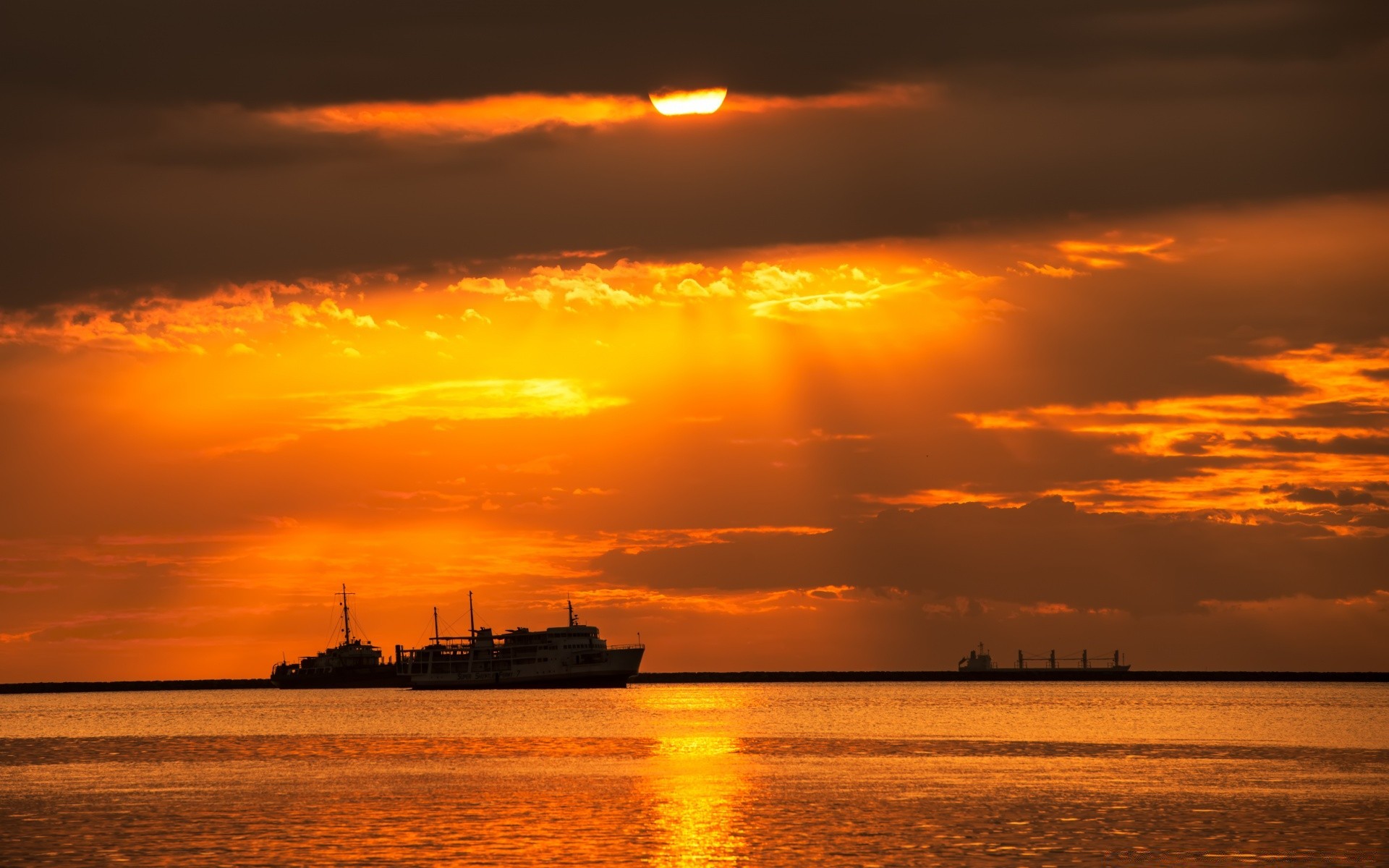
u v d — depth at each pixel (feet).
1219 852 415.44
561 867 395.14
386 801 552.41
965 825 472.03
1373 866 392.68
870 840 440.45
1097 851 417.28
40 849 431.02
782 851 420.77
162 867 399.03
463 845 433.48
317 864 402.11
